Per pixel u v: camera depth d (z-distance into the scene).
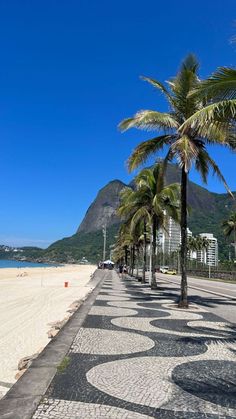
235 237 78.38
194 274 83.12
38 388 5.77
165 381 6.44
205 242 109.31
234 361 7.86
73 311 15.27
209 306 18.69
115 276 60.00
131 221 33.53
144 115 16.81
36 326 12.54
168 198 27.91
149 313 14.95
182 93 16.81
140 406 5.34
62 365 7.14
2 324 12.89
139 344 9.20
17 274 55.94
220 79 9.07
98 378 6.46
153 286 29.89
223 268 70.25
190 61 16.91
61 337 9.65
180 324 12.46
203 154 17.22
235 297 25.12
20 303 19.27
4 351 9.15
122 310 15.62
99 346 8.86
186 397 5.73
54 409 5.11
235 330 11.71
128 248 75.56
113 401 5.48
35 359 7.45
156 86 17.38
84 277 55.47
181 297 17.53
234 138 11.62
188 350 8.74
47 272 70.69
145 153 18.39
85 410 5.12
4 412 4.88
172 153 17.89
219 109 9.23
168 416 5.04
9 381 6.91
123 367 7.18
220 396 5.80
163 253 101.88
